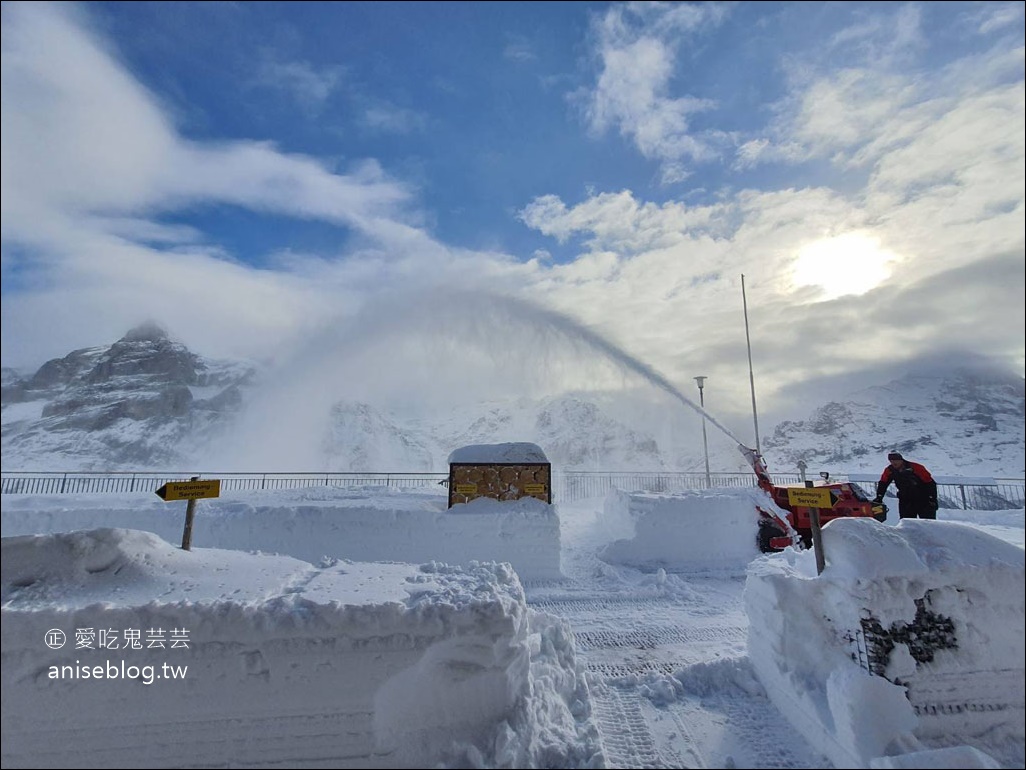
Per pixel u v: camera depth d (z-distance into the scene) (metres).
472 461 9.52
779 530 9.57
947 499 14.07
